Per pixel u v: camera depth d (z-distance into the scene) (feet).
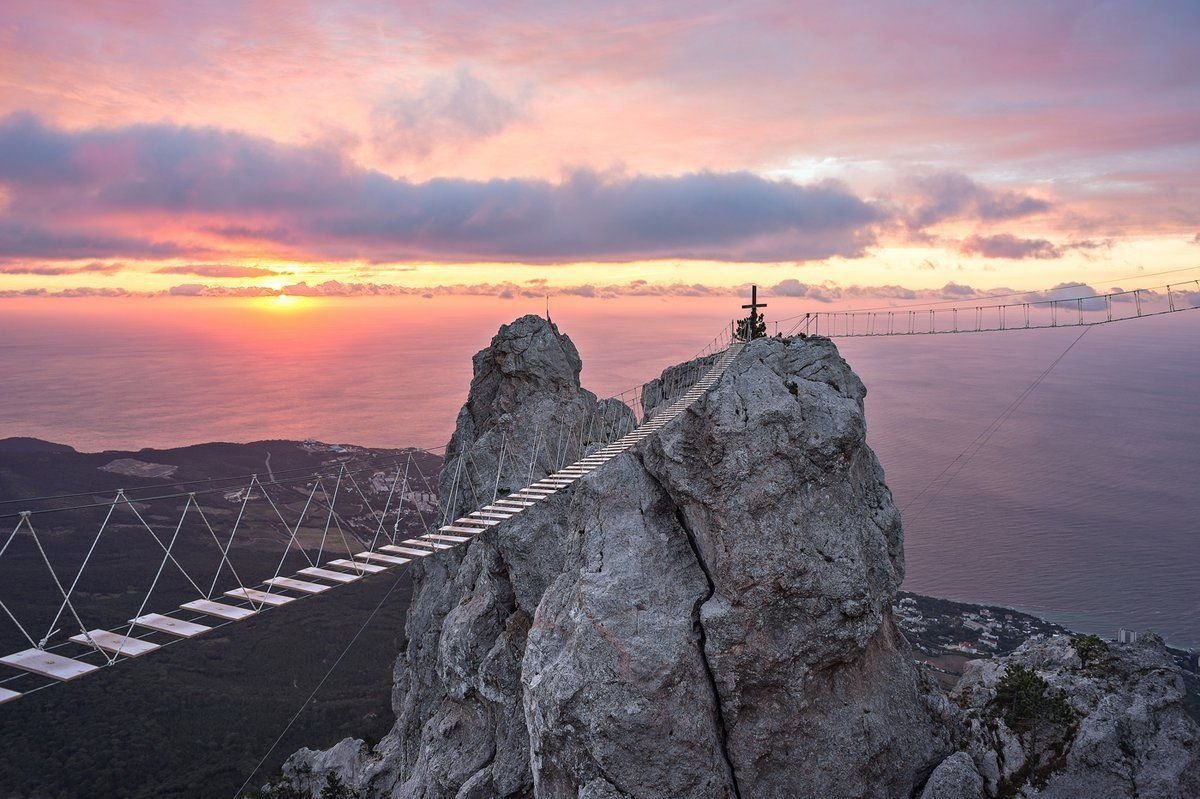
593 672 140.97
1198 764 151.94
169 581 498.28
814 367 176.24
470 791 176.65
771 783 139.74
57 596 462.60
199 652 474.49
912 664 162.30
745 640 140.46
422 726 219.82
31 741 388.78
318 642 498.28
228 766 375.25
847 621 142.51
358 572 137.18
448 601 224.94
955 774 143.74
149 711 414.41
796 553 142.20
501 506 164.35
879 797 143.23
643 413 232.53
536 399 230.89
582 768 140.05
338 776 253.65
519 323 241.14
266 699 431.84
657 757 136.77
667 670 139.33
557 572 188.34
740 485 145.79
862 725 143.74
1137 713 158.20
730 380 157.58
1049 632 527.81
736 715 141.38
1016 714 164.66
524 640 185.16
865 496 171.42
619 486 163.32
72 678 102.47
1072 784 151.23
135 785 360.07
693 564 152.97
